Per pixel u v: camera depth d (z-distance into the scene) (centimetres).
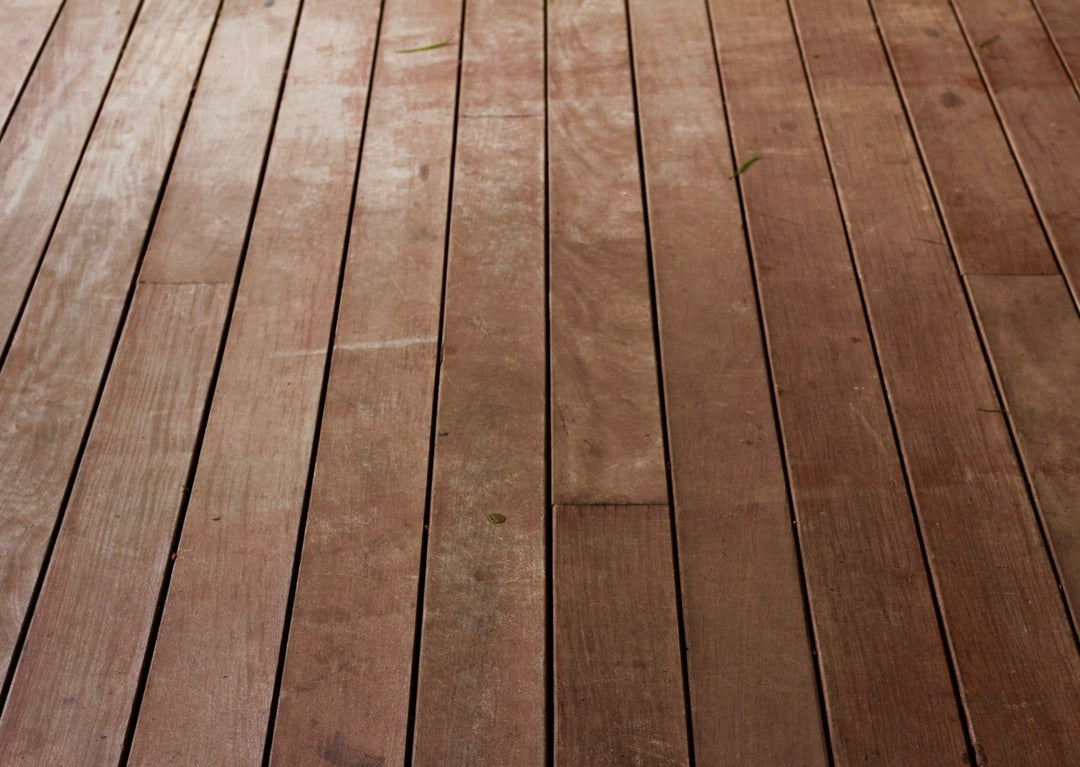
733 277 184
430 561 148
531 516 153
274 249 189
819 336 175
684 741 131
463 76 223
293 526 152
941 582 145
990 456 158
